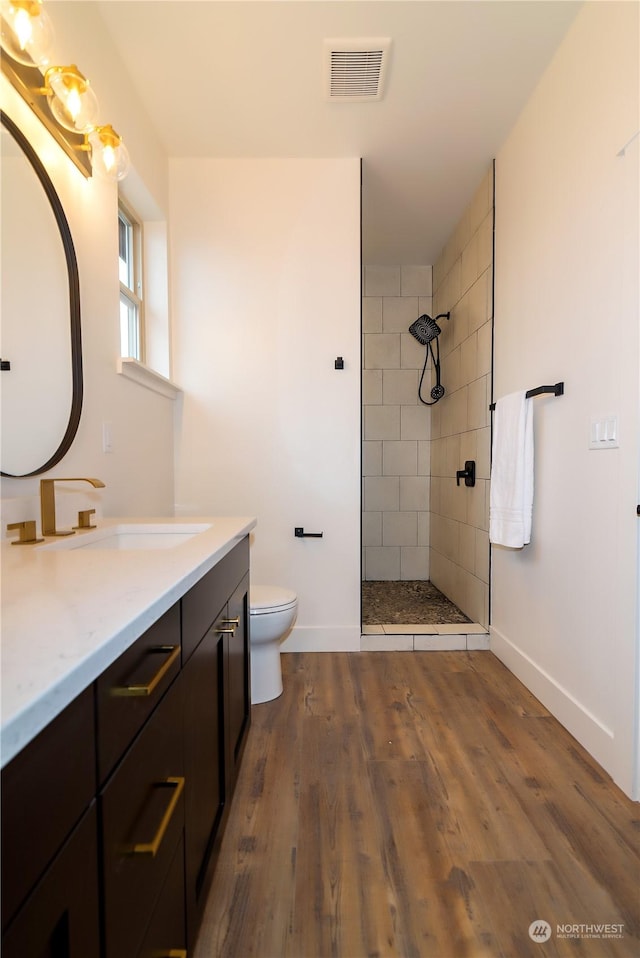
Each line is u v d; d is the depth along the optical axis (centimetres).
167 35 174
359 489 257
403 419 396
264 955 96
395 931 101
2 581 73
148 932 66
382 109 212
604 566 156
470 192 280
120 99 185
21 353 121
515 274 224
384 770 154
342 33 173
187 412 254
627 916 104
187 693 87
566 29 172
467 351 298
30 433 124
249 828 129
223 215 251
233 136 231
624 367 144
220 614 118
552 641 191
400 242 347
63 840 44
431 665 239
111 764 55
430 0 160
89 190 158
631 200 141
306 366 255
